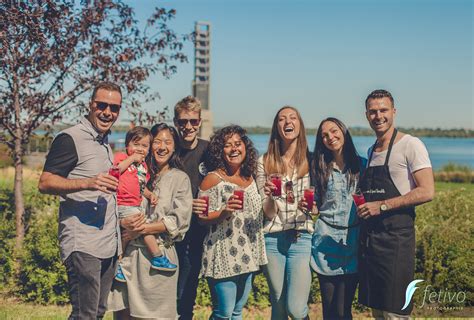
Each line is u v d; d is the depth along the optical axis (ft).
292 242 14.35
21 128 23.80
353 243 14.21
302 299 14.20
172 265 13.67
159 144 14.11
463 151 381.60
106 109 12.82
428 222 21.84
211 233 14.30
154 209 13.87
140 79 23.81
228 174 14.56
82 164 12.61
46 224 22.40
